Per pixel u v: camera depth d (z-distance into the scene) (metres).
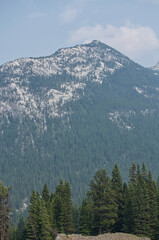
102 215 102.31
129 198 108.06
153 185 116.50
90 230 112.62
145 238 87.19
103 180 104.94
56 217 117.19
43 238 105.19
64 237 83.75
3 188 79.00
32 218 106.56
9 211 77.62
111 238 84.81
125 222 107.56
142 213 104.50
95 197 104.19
